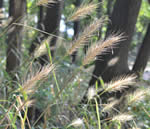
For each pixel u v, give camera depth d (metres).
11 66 2.69
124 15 3.03
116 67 3.11
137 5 3.07
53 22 2.98
